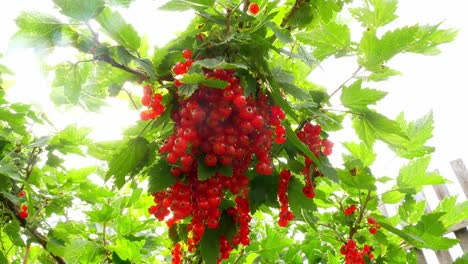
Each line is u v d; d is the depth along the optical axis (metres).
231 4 0.36
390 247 0.52
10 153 0.54
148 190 0.34
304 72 0.44
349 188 0.53
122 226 0.52
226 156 0.33
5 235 0.60
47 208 0.56
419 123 0.53
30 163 0.55
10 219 0.53
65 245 0.51
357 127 0.43
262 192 0.39
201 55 0.34
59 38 0.33
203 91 0.33
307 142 0.38
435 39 0.43
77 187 0.56
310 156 0.35
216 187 0.34
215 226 0.34
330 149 0.40
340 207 0.54
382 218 0.52
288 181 0.39
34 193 0.51
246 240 0.37
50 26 0.32
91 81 0.36
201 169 0.32
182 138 0.32
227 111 0.32
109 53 0.34
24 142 0.57
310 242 0.64
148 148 0.36
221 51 0.34
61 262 0.54
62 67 0.34
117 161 0.35
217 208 0.34
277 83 0.34
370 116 0.41
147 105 0.35
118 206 0.62
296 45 0.43
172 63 0.35
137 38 0.34
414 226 0.50
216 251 0.35
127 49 0.34
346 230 0.59
